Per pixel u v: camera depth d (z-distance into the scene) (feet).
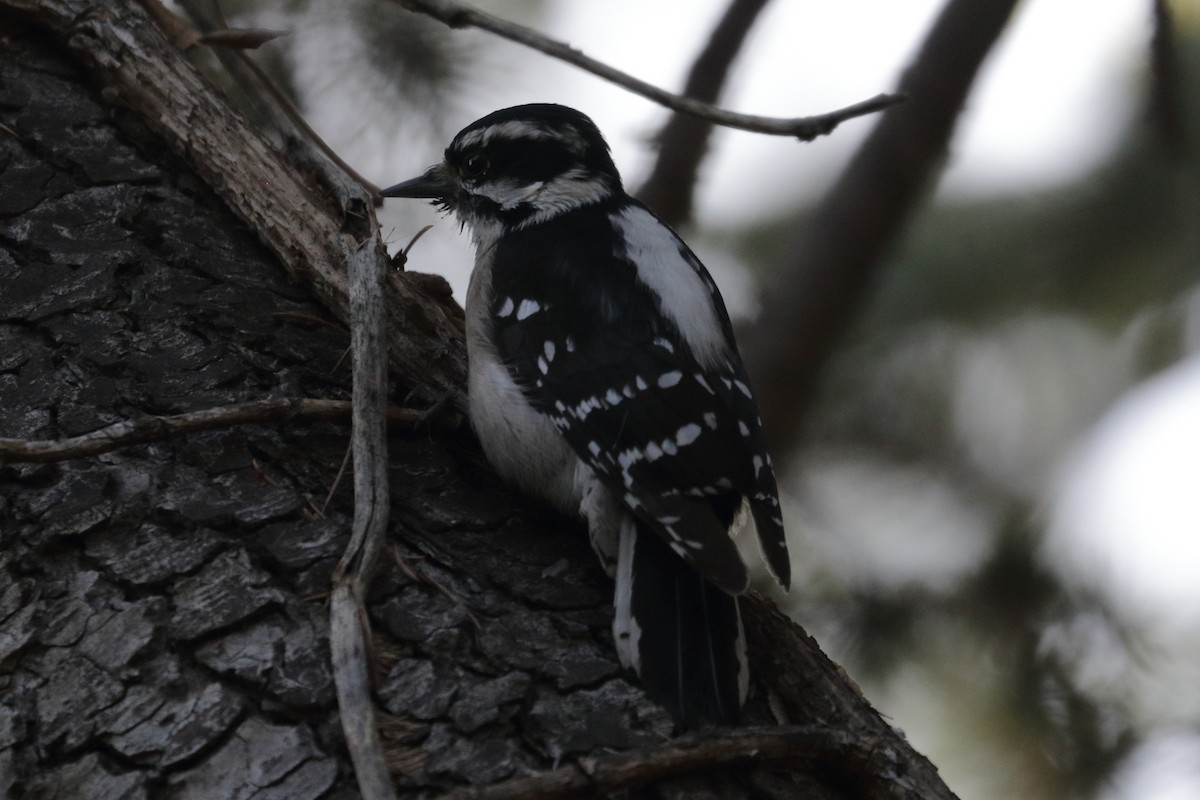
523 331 22.82
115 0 23.85
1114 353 38.34
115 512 17.78
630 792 15.79
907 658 31.58
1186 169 35.27
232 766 15.43
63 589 17.07
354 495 18.60
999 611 31.50
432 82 30.25
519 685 16.58
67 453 17.79
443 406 22.07
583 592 18.69
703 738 16.28
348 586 17.01
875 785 17.35
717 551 18.69
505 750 15.81
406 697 16.28
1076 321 38.34
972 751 31.17
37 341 19.97
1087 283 37.78
